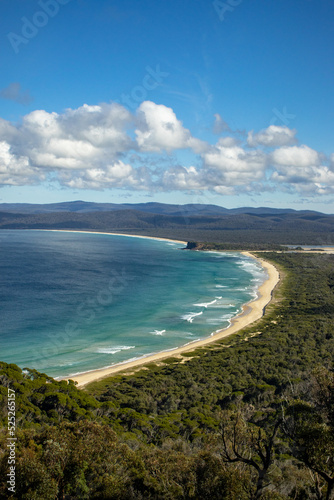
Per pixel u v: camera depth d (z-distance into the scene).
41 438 18.06
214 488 15.13
